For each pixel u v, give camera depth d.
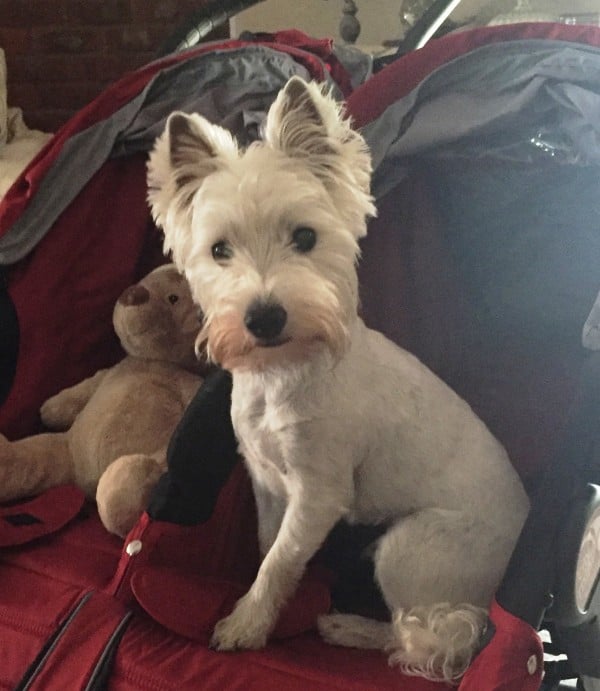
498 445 1.26
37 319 1.53
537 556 0.94
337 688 0.98
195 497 1.16
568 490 0.96
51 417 1.58
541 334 1.36
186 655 1.04
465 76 1.20
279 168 1.04
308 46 1.57
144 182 1.58
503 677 0.89
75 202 1.53
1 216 1.47
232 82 1.47
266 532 1.29
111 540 1.30
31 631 1.08
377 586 1.24
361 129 1.24
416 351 1.43
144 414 1.49
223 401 1.18
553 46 1.16
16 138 3.08
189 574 1.16
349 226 1.11
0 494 1.41
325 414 1.11
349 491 1.17
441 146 1.23
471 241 1.38
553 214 1.29
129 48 3.29
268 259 1.02
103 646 1.04
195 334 1.56
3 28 3.35
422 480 1.18
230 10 2.03
